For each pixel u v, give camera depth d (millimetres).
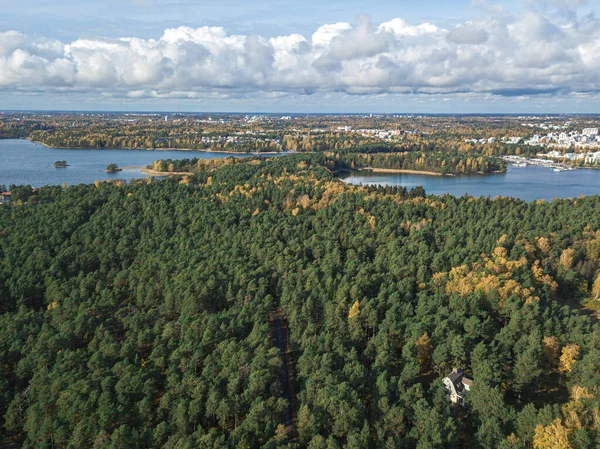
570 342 141250
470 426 114500
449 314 150625
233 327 145250
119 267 198875
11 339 142125
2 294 171375
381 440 106625
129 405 117375
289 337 150375
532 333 138500
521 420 107188
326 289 168375
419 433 106875
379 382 120125
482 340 140375
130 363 130500
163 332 144500
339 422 108375
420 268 178125
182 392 119875
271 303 164500
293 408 124188
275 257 191750
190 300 158750
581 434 98938
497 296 159125
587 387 118188
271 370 126562
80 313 153125
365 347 147375
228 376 123875
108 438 106875
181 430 110125
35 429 111562
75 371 127938
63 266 195375
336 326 149125
